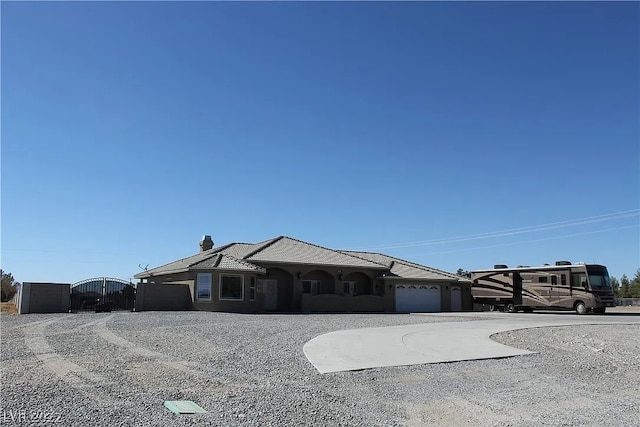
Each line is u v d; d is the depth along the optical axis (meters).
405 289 41.72
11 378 9.60
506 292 42.66
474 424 7.64
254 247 40.47
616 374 12.13
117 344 14.71
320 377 10.67
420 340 17.33
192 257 40.06
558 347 16.83
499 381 10.82
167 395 8.57
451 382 10.59
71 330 18.61
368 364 12.19
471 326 23.78
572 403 9.02
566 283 38.81
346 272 39.12
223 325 21.56
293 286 36.62
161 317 25.47
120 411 7.49
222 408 7.89
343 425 7.32
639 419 8.00
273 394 8.96
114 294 32.12
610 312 42.75
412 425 7.52
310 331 19.53
